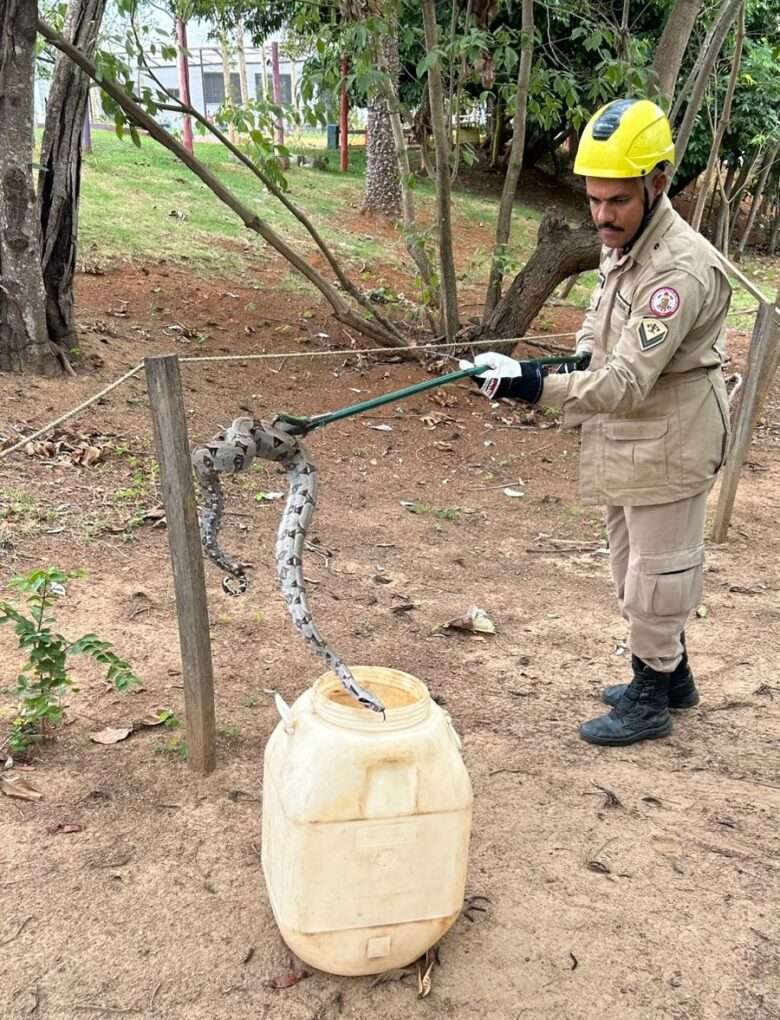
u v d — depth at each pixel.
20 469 5.68
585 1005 2.39
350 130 27.83
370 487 6.48
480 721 3.70
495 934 2.60
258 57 28.12
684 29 8.20
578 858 2.92
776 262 20.50
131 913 2.62
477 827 3.04
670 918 2.68
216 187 7.31
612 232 3.01
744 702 3.97
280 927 2.38
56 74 6.88
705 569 5.50
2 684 3.67
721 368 3.27
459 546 5.63
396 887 2.31
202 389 7.50
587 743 3.58
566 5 9.43
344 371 8.52
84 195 12.45
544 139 21.00
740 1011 2.39
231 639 4.19
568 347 9.57
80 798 3.07
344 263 12.12
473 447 7.50
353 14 7.75
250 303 9.80
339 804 2.23
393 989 2.42
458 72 8.98
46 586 3.50
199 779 3.19
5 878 2.71
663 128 2.92
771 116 17.16
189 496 3.00
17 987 2.37
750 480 7.38
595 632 4.59
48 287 7.13
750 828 3.10
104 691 3.69
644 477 3.22
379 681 2.54
